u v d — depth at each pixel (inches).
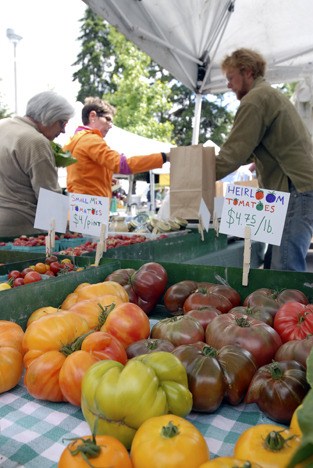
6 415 43.8
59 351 47.5
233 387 44.3
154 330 57.4
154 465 29.9
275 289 74.3
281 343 53.7
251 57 124.0
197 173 118.4
